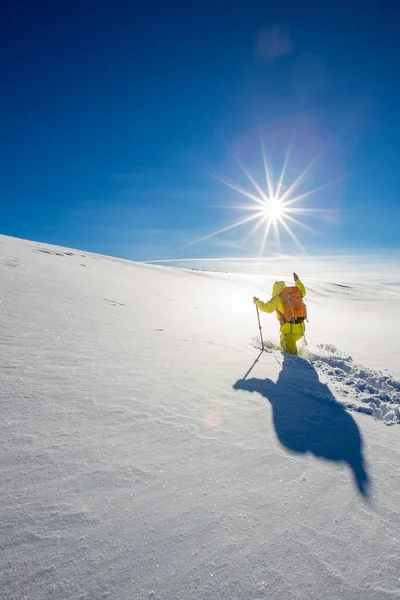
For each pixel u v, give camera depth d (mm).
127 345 4621
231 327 7438
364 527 1802
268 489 2057
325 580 1479
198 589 1401
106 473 2049
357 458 2500
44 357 3639
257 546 1632
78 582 1380
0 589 1310
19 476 1920
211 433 2664
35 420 2486
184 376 3826
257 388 3781
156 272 21453
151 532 1663
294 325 5762
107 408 2824
